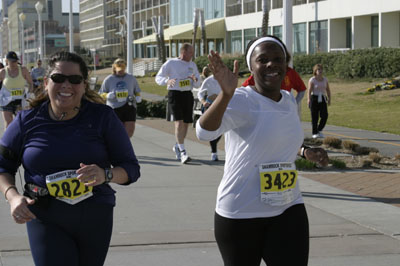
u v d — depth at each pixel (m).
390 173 8.85
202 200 7.01
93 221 3.07
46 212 3.01
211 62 2.91
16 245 5.18
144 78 49.88
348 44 39.88
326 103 13.24
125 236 5.51
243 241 3.26
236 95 3.22
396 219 6.20
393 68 27.61
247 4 49.53
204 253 5.08
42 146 3.03
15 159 3.16
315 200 7.05
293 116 3.31
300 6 42.78
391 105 20.66
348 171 9.02
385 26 35.41
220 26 53.12
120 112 9.85
